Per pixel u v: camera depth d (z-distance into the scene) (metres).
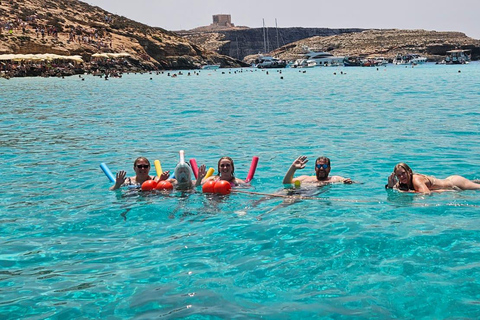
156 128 15.48
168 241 5.62
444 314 3.79
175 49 110.00
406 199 7.01
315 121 16.30
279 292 4.27
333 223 6.04
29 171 9.56
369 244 5.28
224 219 6.37
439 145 11.24
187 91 34.69
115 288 4.44
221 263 4.93
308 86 38.12
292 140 12.70
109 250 5.39
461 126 14.09
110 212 6.80
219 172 8.27
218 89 36.59
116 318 3.90
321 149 11.32
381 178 8.46
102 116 19.00
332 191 7.62
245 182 8.30
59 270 4.89
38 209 7.00
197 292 4.30
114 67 80.50
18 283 4.61
